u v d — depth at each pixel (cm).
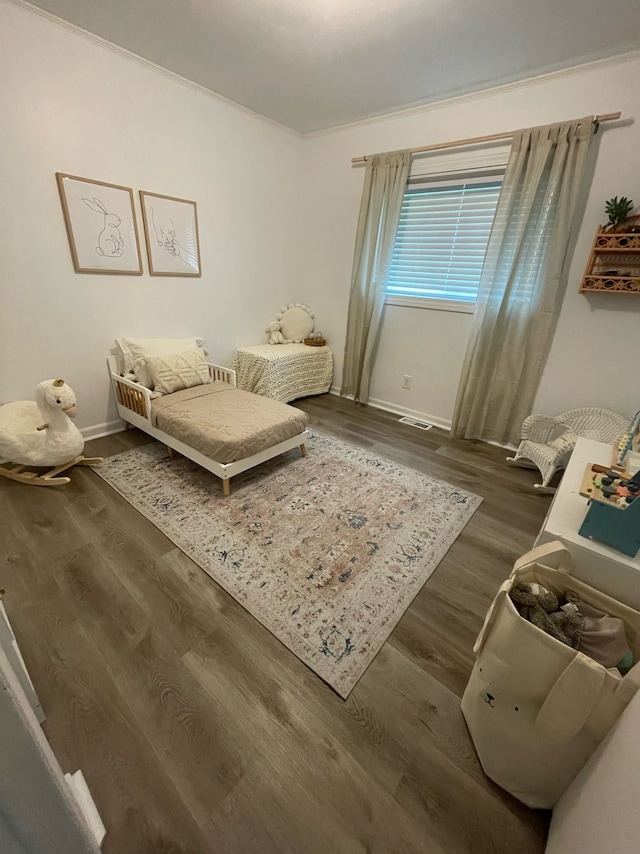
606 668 83
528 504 227
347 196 342
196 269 310
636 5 166
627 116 210
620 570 102
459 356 316
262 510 207
